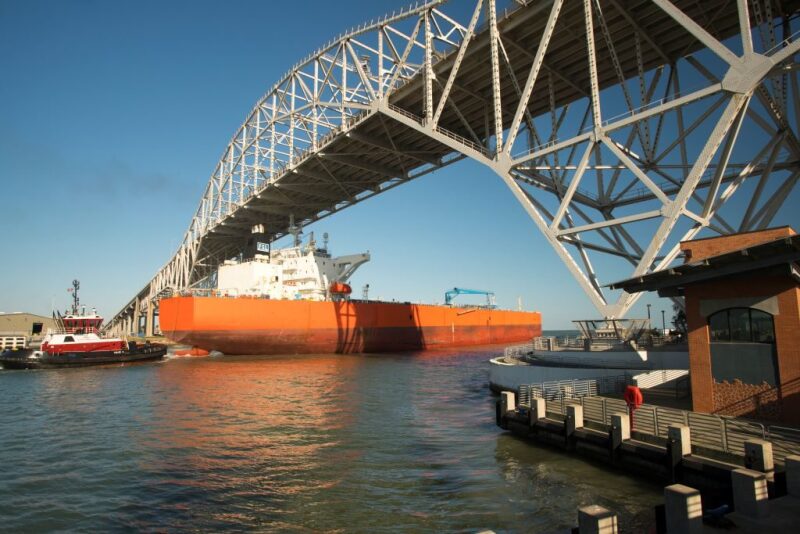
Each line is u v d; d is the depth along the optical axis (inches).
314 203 2132.1
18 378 1266.0
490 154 1042.1
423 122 1178.6
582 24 981.8
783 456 372.5
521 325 3149.6
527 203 944.3
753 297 498.0
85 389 1047.0
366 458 523.5
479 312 2723.9
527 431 584.7
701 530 258.4
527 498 400.2
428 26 1167.0
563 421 540.4
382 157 1643.7
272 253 2209.6
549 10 937.5
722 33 962.7
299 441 594.9
